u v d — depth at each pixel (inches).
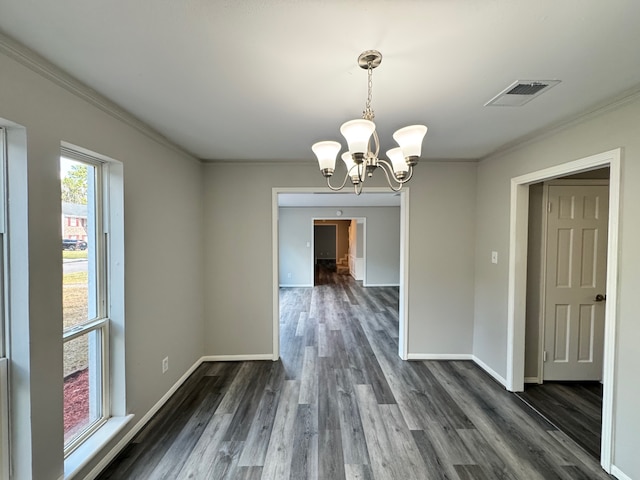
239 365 137.6
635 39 50.2
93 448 71.8
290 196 253.8
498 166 123.6
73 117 66.4
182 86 67.6
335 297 285.7
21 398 57.3
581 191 118.9
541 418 97.9
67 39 51.0
